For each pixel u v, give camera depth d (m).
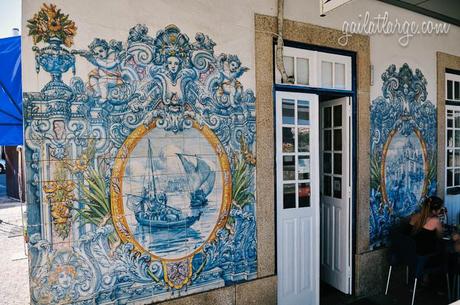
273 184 3.47
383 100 4.33
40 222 2.55
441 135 4.96
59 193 2.60
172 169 2.99
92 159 2.70
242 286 3.32
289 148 3.68
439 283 4.52
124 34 2.78
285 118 3.64
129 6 2.79
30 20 2.49
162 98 2.93
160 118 2.93
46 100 2.55
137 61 2.83
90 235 2.70
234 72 3.25
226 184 3.23
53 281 2.60
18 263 5.38
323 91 3.86
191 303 3.07
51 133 2.57
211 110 3.14
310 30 3.70
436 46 4.89
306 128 3.79
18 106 2.92
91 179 2.69
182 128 3.02
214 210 3.18
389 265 4.34
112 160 2.76
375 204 4.29
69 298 2.65
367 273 4.19
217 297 3.20
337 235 4.30
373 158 4.25
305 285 3.84
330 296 4.14
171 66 2.96
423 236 3.81
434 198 3.92
